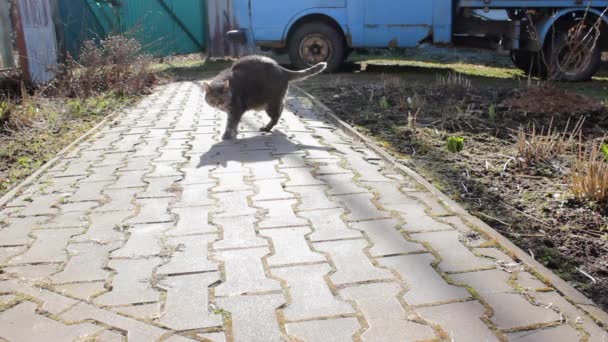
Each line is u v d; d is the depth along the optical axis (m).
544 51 10.89
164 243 3.24
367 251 3.07
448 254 3.02
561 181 4.46
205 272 2.87
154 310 2.54
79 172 4.74
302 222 3.49
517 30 11.00
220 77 6.04
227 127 5.84
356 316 2.45
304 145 5.47
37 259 3.08
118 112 7.65
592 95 8.86
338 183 4.25
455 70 12.80
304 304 2.55
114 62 9.74
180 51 15.48
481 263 2.91
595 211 3.80
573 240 3.37
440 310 2.48
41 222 3.63
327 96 8.46
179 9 15.22
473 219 3.51
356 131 5.95
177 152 5.31
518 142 5.23
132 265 2.97
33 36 9.49
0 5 9.41
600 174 3.98
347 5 11.39
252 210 3.71
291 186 4.19
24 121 6.71
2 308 2.59
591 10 10.48
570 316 2.42
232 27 15.08
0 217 3.74
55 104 8.12
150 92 9.51
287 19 11.62
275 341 2.29
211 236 3.32
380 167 4.69
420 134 5.95
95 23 14.17
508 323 2.37
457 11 11.33
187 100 8.62
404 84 9.34
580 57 10.81
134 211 3.76
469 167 4.79
